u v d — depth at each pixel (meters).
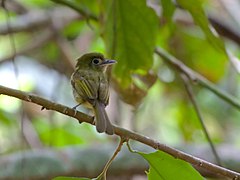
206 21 9.25
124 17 9.98
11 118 13.67
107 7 9.92
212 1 15.52
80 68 8.44
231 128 15.28
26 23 13.92
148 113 15.16
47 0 15.55
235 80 15.25
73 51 14.83
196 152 11.02
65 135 13.52
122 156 10.81
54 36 14.10
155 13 9.94
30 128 13.50
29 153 10.61
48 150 10.73
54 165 10.57
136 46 10.12
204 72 14.67
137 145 10.93
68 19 14.25
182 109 14.16
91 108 7.47
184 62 14.04
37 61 14.93
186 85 10.39
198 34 14.40
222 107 15.23
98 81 7.57
